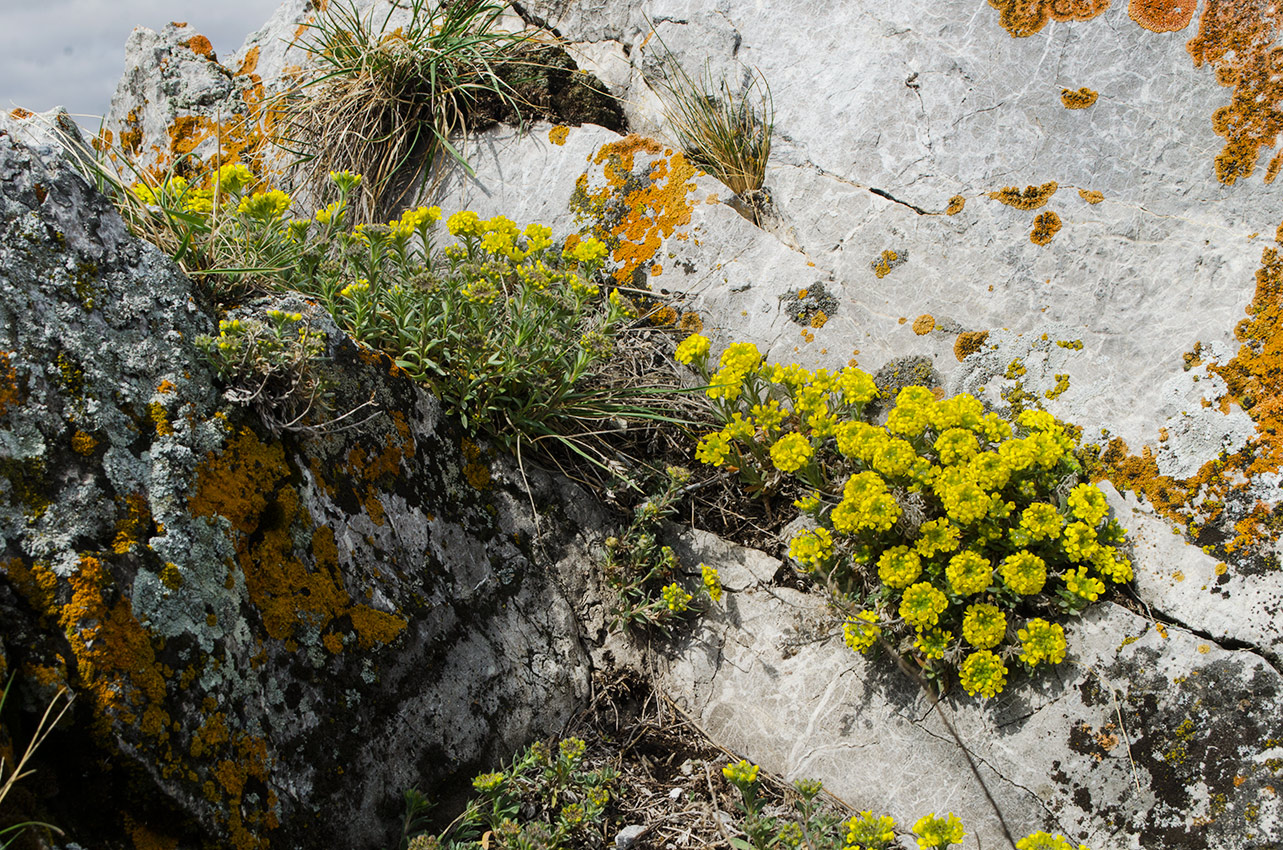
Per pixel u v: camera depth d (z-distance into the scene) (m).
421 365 0.82
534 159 0.96
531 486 0.85
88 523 0.69
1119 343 0.83
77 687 0.67
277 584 0.74
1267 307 0.81
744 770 0.77
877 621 0.80
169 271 0.75
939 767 0.79
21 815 0.66
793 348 0.89
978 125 0.88
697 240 0.91
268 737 0.72
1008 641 0.80
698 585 0.85
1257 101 0.83
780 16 0.94
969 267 0.86
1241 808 0.76
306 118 1.01
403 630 0.77
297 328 0.78
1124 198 0.85
